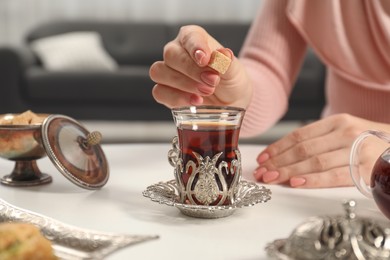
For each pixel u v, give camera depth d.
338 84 1.12
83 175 0.69
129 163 0.83
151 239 0.52
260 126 0.99
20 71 2.54
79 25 3.24
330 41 1.06
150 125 3.37
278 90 1.03
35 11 3.43
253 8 3.56
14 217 0.56
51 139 0.69
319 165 0.72
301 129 0.76
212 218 0.60
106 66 3.02
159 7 3.51
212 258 0.50
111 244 0.51
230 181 0.61
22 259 0.48
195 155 0.60
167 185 0.67
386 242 0.45
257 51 1.06
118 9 3.48
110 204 0.64
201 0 3.53
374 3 1.04
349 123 0.76
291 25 1.07
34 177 0.73
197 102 0.73
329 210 0.63
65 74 2.62
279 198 0.67
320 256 0.45
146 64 3.24
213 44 0.73
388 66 1.05
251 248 0.52
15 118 0.73
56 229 0.54
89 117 2.67
